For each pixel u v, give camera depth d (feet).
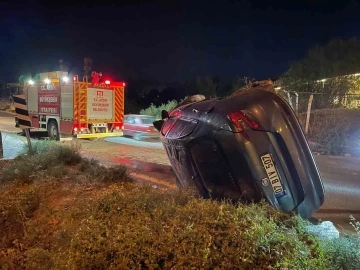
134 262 9.37
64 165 25.67
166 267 9.16
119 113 54.54
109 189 19.70
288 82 68.08
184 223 10.19
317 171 13.57
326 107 58.03
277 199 13.03
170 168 31.40
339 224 18.63
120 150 44.19
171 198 13.15
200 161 14.14
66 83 50.42
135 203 12.60
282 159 13.07
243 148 13.00
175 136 15.33
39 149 31.55
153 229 10.23
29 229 15.79
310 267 8.57
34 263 13.20
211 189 14.07
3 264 14.20
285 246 9.10
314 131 48.57
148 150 44.52
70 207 16.62
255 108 13.37
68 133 50.67
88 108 50.96
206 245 9.20
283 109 13.43
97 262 9.60
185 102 18.86
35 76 56.65
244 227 9.86
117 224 10.98
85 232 10.72
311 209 13.58
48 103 53.67
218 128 13.48
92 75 52.19
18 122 60.75
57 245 13.34
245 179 13.12
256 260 8.87
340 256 9.10
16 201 17.51
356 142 44.50
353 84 62.18
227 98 14.48
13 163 25.66
